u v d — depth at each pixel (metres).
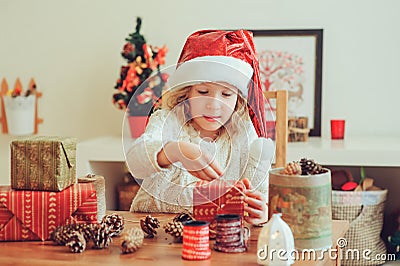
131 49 2.92
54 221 1.40
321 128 3.14
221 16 3.20
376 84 3.11
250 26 3.18
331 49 3.12
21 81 3.41
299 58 3.13
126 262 1.22
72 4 3.33
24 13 3.38
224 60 1.58
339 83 3.13
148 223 1.40
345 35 3.11
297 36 3.13
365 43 3.10
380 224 2.83
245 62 1.62
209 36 1.65
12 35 3.40
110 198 3.04
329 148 2.67
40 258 1.25
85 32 3.33
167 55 3.26
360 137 3.09
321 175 1.29
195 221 1.27
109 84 3.32
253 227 1.48
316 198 1.28
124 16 3.28
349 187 2.81
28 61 3.40
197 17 3.22
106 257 1.26
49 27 3.37
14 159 1.42
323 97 3.14
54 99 3.39
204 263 1.21
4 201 1.39
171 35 3.24
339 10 3.11
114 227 1.41
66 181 1.43
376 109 3.12
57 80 3.38
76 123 3.38
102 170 2.95
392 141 2.92
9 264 1.25
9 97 3.29
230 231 1.29
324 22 3.12
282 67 3.15
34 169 1.41
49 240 1.40
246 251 1.29
